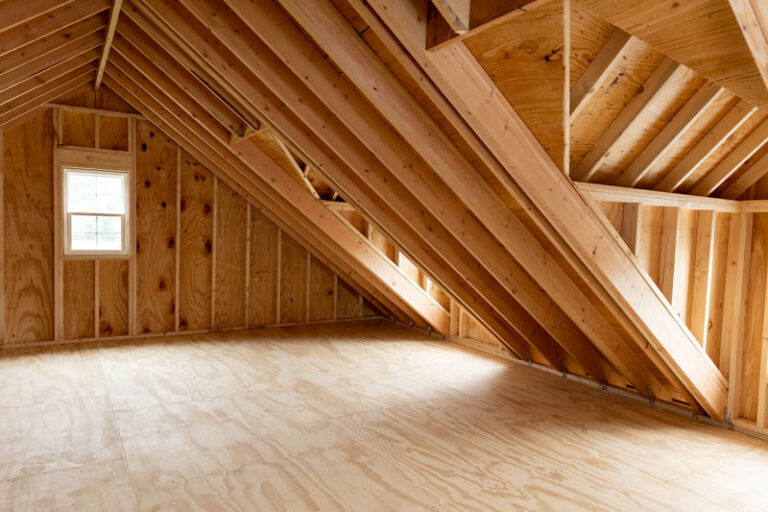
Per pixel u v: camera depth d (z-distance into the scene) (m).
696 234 3.17
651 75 2.12
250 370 4.14
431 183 2.71
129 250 5.16
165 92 3.81
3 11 2.30
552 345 4.04
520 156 2.04
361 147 2.80
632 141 2.41
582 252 2.43
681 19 1.13
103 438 2.75
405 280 4.98
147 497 2.16
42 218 4.81
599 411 3.38
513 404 3.46
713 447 2.83
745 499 2.24
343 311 6.50
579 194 2.31
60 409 3.18
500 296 3.57
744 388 3.16
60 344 4.90
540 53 1.68
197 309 5.60
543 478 2.40
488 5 1.41
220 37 2.38
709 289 3.12
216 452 2.60
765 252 3.06
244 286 5.82
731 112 2.44
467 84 1.78
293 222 5.20
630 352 3.37
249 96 2.82
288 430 2.91
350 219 5.32
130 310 5.23
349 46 1.97
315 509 2.09
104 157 4.98
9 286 4.72
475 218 2.88
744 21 1.09
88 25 3.31
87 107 4.89
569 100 1.99
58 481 2.28
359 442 2.76
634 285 2.64
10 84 3.14
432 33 1.62
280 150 3.75
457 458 2.59
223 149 4.30
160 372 4.03
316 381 3.88
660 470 2.52
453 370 4.26
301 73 2.27
